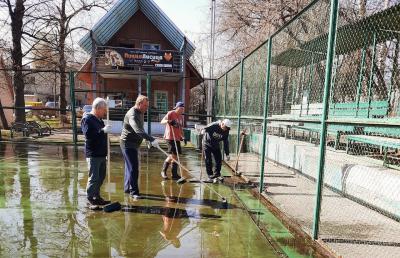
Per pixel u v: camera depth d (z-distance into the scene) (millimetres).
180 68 16484
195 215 4438
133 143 5004
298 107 9992
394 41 7250
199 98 33375
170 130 6367
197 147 10844
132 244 3471
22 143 10578
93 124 4359
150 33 19344
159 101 19734
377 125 2832
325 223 4195
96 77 15883
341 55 8758
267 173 7297
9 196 4941
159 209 4625
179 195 5355
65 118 20641
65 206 4559
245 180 6559
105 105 4492
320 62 9164
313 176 6414
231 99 9750
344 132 7836
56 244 3391
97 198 4527
